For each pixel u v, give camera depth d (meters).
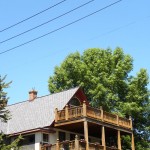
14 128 38.88
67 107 36.88
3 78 28.59
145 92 49.75
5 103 29.03
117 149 38.31
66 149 33.72
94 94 48.78
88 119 35.59
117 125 39.09
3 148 27.70
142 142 48.75
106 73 50.00
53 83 53.81
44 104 40.78
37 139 36.75
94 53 51.94
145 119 49.41
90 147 34.59
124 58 51.06
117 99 48.66
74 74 51.69
